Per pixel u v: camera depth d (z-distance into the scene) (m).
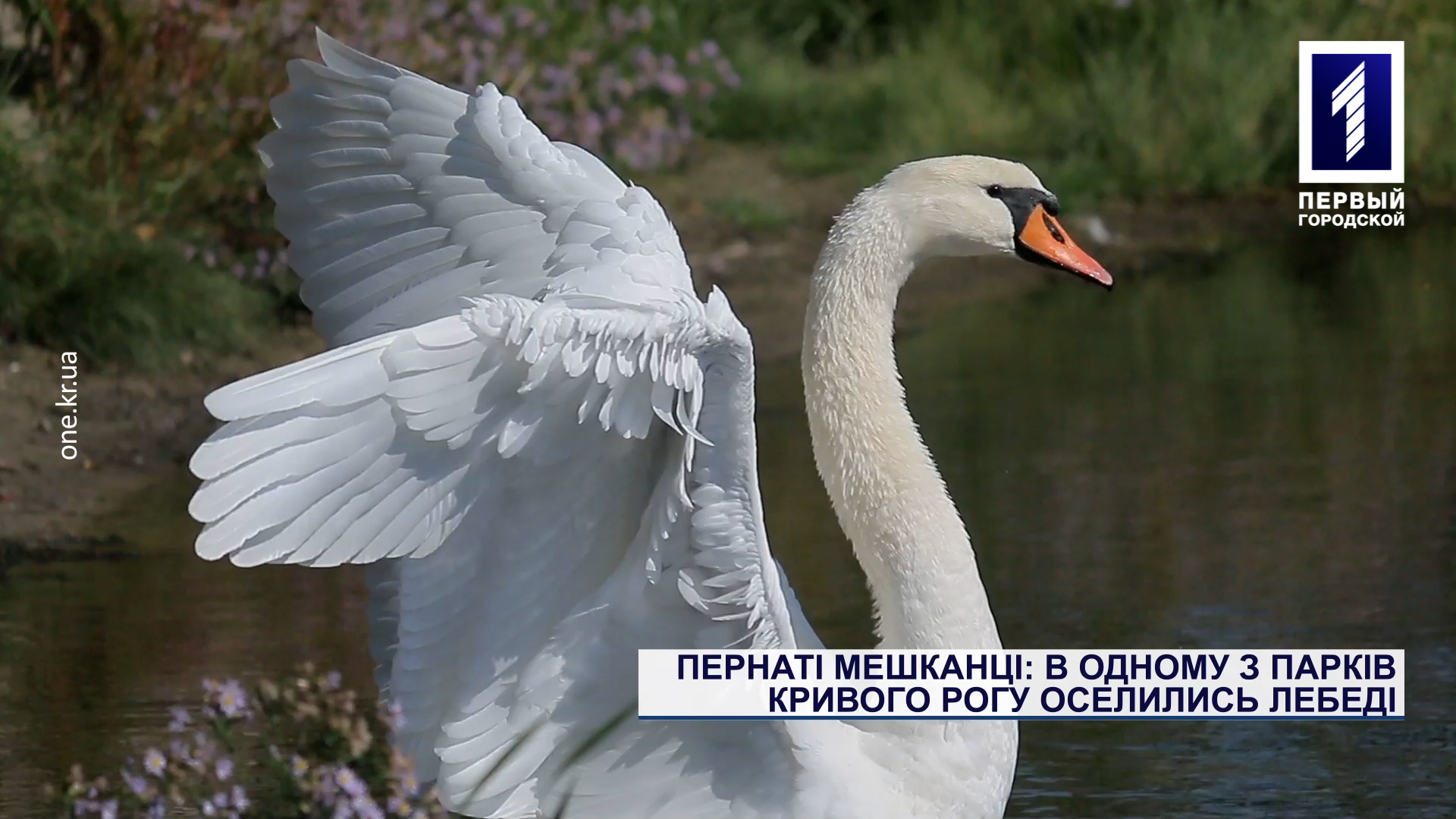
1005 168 8.11
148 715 10.09
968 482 14.56
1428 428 15.84
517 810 6.99
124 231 16.81
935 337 19.55
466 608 6.58
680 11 25.98
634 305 6.01
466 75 19.30
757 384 17.42
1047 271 22.20
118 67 17.66
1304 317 20.08
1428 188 25.58
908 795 7.24
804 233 22.00
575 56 20.67
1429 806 9.25
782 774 7.10
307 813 8.42
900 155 24.53
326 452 5.82
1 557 12.67
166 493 14.07
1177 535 13.27
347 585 12.48
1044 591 12.16
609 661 6.82
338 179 7.15
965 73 26.73
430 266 7.16
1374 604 11.85
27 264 16.28
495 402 6.03
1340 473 14.67
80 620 11.57
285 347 17.08
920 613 7.48
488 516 6.37
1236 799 9.35
